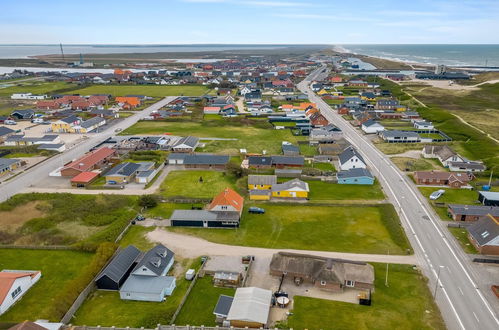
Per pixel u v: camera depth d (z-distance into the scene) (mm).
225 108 180375
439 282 55938
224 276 55906
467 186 91375
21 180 95500
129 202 82812
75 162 101438
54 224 73188
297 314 49125
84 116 170000
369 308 50406
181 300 51750
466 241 67375
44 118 168000
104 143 127250
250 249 64938
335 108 192875
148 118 165875
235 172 98062
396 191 89375
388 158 113688
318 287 54875
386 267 59406
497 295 52719
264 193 84688
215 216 73062
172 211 79312
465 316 48969
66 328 45594
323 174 99875
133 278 54750
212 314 49312
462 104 192125
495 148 118500
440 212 78500
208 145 127125
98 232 70562
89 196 85875
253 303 48688
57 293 53469
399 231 69812
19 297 52406
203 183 94500
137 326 46719
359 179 93750
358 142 131500
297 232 70875
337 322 47719
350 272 54938
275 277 57250
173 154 110375
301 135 141750
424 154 114562
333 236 69312
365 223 74250
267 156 106562
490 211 73938
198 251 64312
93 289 54375
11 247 65125
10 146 125062
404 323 47562
